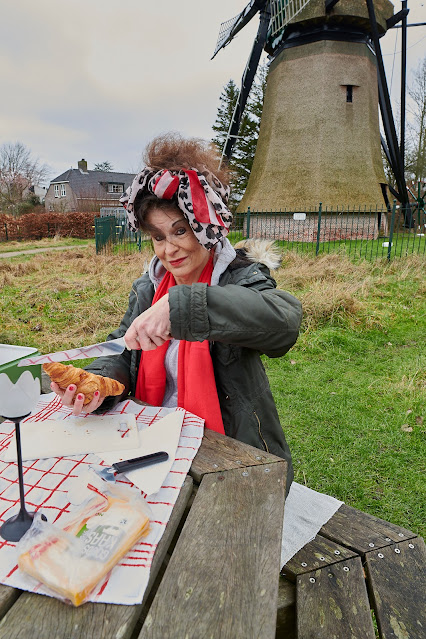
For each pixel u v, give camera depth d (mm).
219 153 1688
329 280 7801
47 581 819
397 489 2834
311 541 1555
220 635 764
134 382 1840
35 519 970
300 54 15469
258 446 1609
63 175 50688
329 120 15211
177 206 1490
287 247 13352
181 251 1572
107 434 1395
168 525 1015
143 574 860
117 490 1072
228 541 972
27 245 23188
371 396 4047
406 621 1229
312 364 4832
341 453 3215
